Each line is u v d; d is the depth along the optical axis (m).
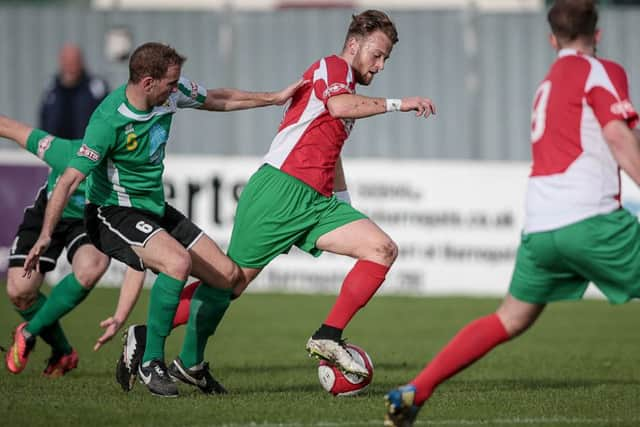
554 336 40.25
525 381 27.84
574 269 19.31
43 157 26.09
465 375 29.25
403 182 53.19
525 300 19.62
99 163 22.92
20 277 26.56
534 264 19.50
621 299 19.34
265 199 24.30
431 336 39.75
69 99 47.78
